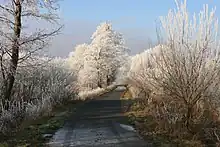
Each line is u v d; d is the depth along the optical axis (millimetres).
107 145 11359
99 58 56906
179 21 11297
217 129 11688
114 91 47781
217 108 11938
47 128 14773
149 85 14750
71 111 21844
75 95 30609
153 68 13547
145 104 21016
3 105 15469
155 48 13055
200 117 12258
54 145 11547
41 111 18641
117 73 61844
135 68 28078
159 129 13430
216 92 11359
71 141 12172
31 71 18156
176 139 11773
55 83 25172
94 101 30281
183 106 12500
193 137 11555
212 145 11055
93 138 12656
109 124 16203
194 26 11156
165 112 13672
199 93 11297
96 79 56469
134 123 16172
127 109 22172
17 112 15734
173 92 11617
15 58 15039
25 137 12672
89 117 18969
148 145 11195
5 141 11859
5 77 15852
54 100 24516
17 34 14844
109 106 25250
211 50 11062
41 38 15383
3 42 14383
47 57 17156
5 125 13617
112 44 59031
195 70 11117
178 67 11305
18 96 18938
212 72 11039
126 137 12703
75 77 39000
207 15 11023
